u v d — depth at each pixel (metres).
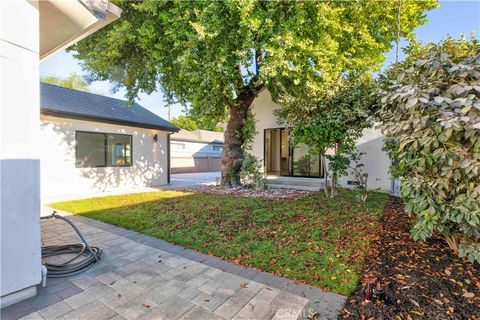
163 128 10.88
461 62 2.68
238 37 5.61
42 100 7.93
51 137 7.62
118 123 9.17
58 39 3.12
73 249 3.21
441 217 2.65
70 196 7.70
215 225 4.29
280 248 3.27
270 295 2.24
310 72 6.05
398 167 3.25
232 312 2.00
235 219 4.64
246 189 8.31
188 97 7.75
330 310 2.02
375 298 2.14
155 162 10.84
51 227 4.31
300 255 3.05
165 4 5.94
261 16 5.45
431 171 2.72
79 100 9.38
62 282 2.44
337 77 6.35
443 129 2.49
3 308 2.01
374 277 2.48
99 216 5.02
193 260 2.99
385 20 8.20
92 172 8.62
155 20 6.25
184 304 2.10
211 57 5.68
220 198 6.83
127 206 5.98
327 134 6.00
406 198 3.11
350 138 6.12
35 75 2.20
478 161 2.33
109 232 4.04
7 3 2.02
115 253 3.18
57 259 2.96
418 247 3.15
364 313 1.96
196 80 5.88
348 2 6.77
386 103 3.24
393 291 2.24
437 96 2.63
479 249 2.44
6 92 2.01
